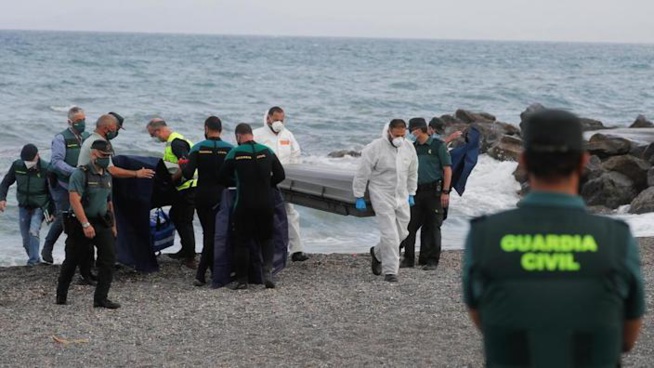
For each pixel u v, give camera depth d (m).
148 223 17.20
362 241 24.77
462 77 131.88
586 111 82.31
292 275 17.61
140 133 52.66
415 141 17.91
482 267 4.66
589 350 4.50
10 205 27.48
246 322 13.74
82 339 12.83
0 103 66.81
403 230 16.92
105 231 14.67
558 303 4.50
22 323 13.79
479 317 4.77
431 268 17.91
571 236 4.59
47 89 81.81
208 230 16.53
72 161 17.09
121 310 14.61
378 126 62.59
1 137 48.09
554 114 4.68
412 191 16.92
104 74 108.56
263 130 18.84
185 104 73.44
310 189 18.12
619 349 4.60
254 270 16.52
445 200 17.69
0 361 11.71
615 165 33.41
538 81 126.44
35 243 18.64
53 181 17.33
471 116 53.94
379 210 16.55
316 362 11.59
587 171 33.53
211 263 16.64
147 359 11.79
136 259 17.27
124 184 16.94
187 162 16.55
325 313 14.29
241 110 69.62
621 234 4.62
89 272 16.67
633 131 43.00
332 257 19.59
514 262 4.60
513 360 4.57
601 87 114.31
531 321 4.52
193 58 182.00
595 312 4.49
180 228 17.84
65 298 15.07
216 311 14.47
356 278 17.28
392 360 11.66
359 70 146.50
